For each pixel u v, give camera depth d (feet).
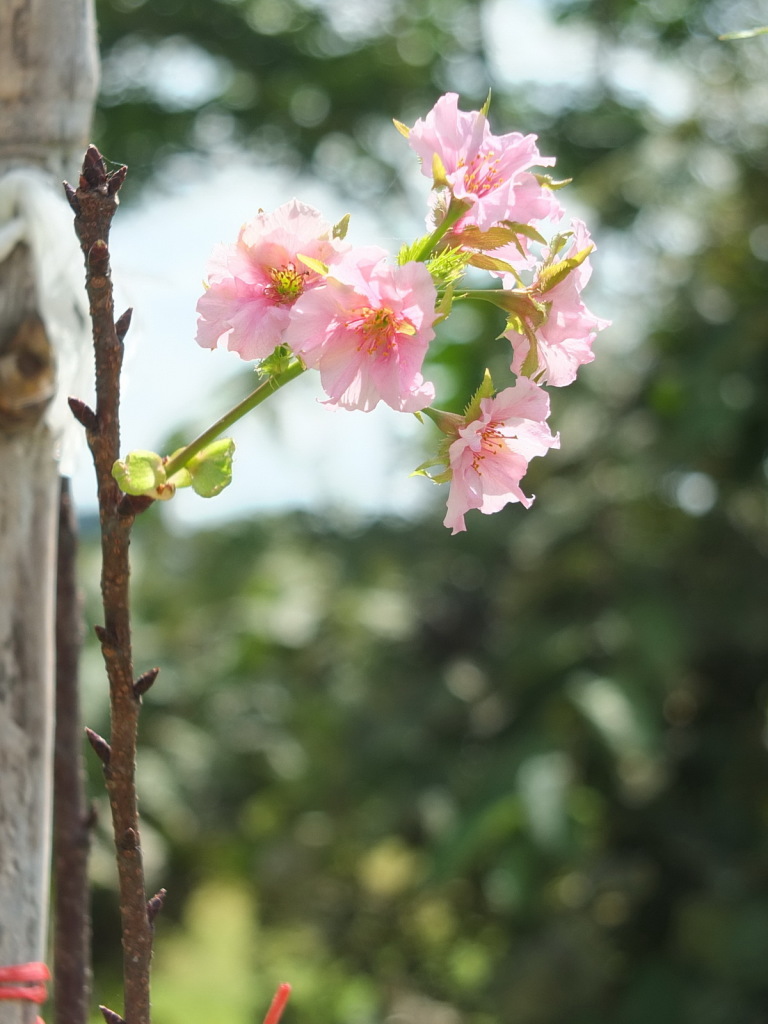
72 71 3.71
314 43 21.09
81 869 4.45
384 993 16.76
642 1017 12.76
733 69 15.20
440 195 2.83
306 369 2.77
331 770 15.89
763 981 12.00
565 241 2.90
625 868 13.58
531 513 14.99
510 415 2.85
